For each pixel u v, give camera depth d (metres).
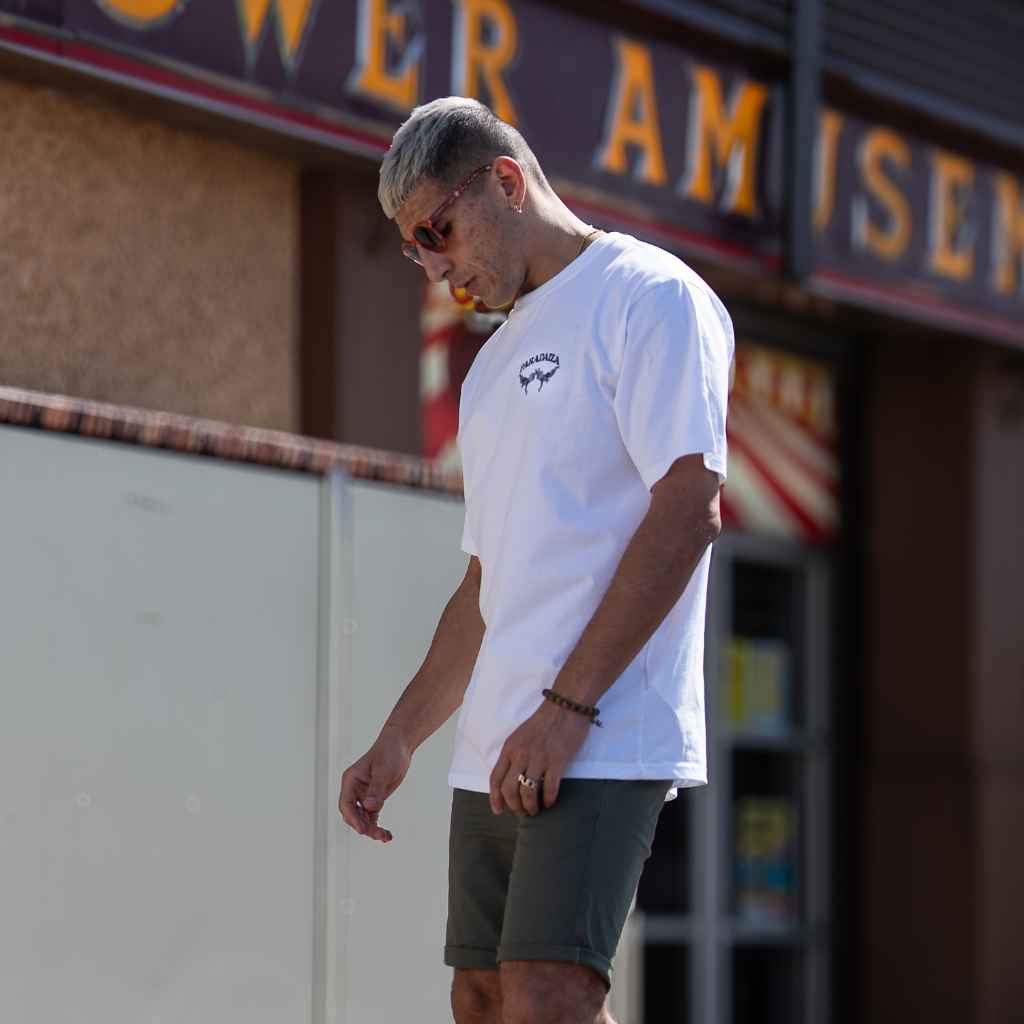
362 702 9.48
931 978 17.16
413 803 9.67
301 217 12.09
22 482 8.00
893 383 17.80
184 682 8.62
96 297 10.80
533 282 6.58
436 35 12.24
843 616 17.80
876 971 17.47
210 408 11.44
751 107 14.79
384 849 9.52
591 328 6.32
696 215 14.31
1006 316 17.25
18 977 7.91
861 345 17.78
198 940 8.62
